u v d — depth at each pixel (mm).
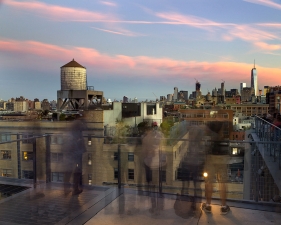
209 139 4629
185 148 4824
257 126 13438
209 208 4328
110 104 36906
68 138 5652
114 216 4320
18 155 6598
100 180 6555
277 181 5555
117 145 6086
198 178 4688
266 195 5848
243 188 7527
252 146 6594
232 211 4406
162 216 4258
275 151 7105
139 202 4828
